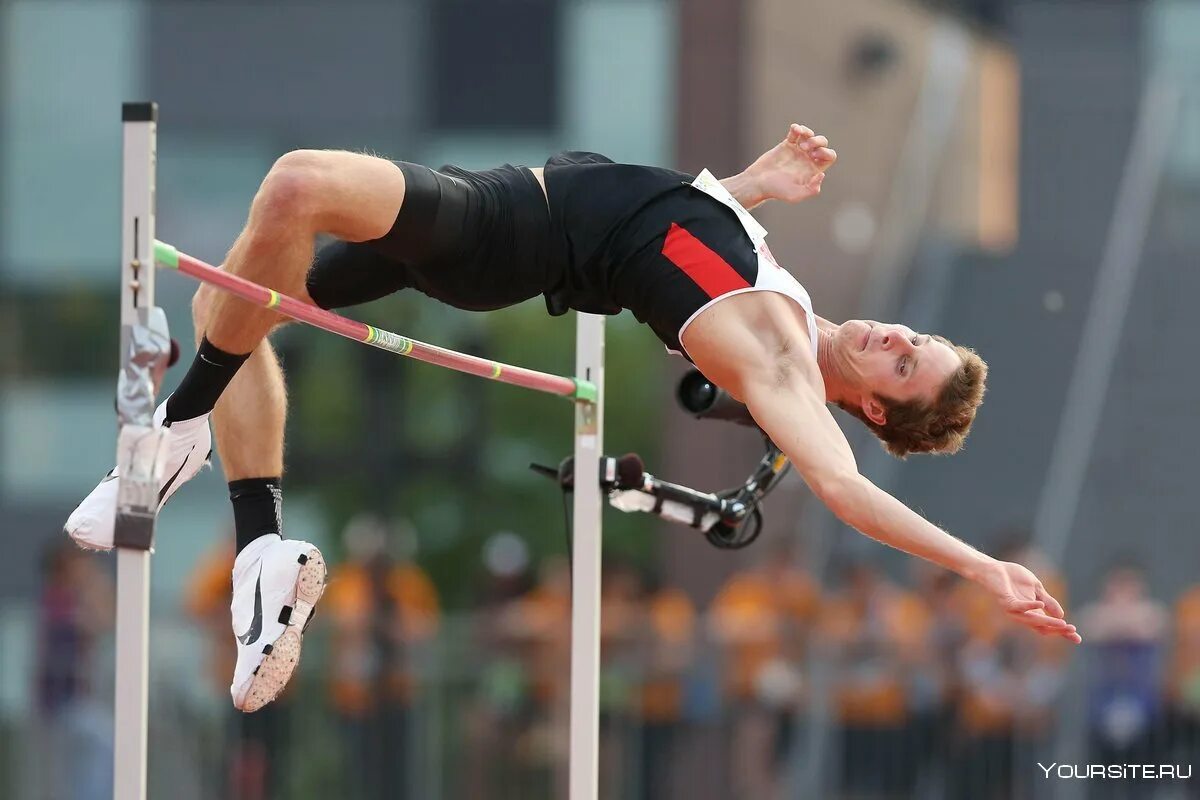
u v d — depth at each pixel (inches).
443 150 2361.0
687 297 456.4
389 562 997.8
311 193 430.3
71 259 2281.0
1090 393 1514.5
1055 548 1427.2
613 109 2357.3
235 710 900.0
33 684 893.2
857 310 1558.8
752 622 970.1
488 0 2357.3
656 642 959.0
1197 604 1026.7
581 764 552.4
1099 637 969.5
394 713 920.3
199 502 2073.1
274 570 467.8
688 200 469.1
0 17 2295.8
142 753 396.8
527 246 467.2
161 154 2255.2
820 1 1507.1
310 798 905.5
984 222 1641.2
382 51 2290.8
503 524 2176.4
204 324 480.1
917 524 415.5
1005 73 1728.6
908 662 965.8
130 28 2292.1
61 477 2196.1
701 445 1327.5
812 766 957.2
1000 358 1556.3
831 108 1525.6
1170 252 1588.3
